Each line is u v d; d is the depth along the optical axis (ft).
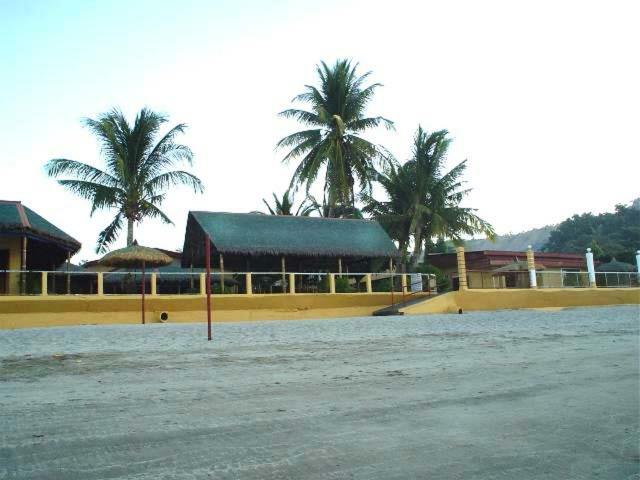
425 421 15.84
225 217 84.38
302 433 14.56
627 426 15.42
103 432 14.48
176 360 27.32
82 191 90.94
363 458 12.67
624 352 30.09
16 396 18.79
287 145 114.93
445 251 171.63
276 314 74.90
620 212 253.24
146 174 95.81
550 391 19.93
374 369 24.68
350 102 116.37
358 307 81.15
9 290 70.13
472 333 42.39
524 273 92.17
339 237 87.71
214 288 76.89
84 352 30.58
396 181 122.62
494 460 12.62
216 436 14.23
